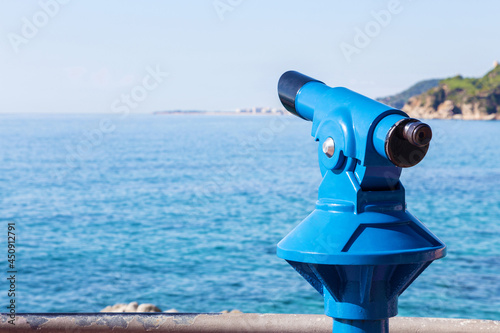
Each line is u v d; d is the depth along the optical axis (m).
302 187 48.78
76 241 26.89
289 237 1.91
